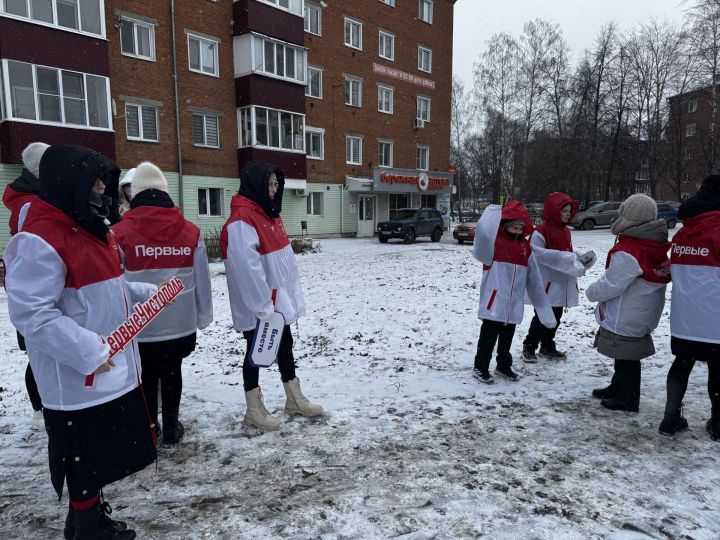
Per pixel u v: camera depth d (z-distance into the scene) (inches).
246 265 120.8
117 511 96.6
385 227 856.9
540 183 1413.6
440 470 111.6
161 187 121.0
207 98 750.5
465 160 1910.7
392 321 268.5
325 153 949.2
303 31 837.8
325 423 137.8
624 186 1510.8
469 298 327.0
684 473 110.1
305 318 280.7
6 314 300.5
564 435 129.9
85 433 77.0
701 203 120.8
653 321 137.8
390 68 1056.8
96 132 592.1
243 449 122.6
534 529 89.4
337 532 89.0
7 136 529.3
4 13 517.3
